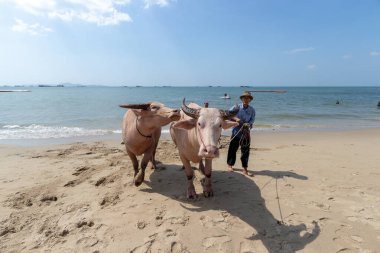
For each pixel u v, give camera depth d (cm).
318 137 1281
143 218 472
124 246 398
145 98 5425
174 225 449
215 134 437
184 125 471
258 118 2166
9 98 5241
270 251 386
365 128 1638
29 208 518
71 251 391
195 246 397
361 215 476
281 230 434
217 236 419
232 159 718
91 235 426
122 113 2377
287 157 864
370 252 380
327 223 451
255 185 618
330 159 836
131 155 638
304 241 405
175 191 588
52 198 556
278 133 1403
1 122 1812
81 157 876
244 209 502
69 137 1305
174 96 6419
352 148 1002
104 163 798
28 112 2458
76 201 542
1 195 569
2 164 794
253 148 1006
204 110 461
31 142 1178
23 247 403
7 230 444
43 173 711
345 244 397
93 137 1309
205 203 528
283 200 538
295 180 646
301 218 468
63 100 4503
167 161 814
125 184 629
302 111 2766
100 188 608
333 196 553
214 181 646
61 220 473
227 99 4972
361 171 714
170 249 391
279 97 6419
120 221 463
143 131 569
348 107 3381
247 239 412
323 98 5941
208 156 419
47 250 396
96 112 2458
